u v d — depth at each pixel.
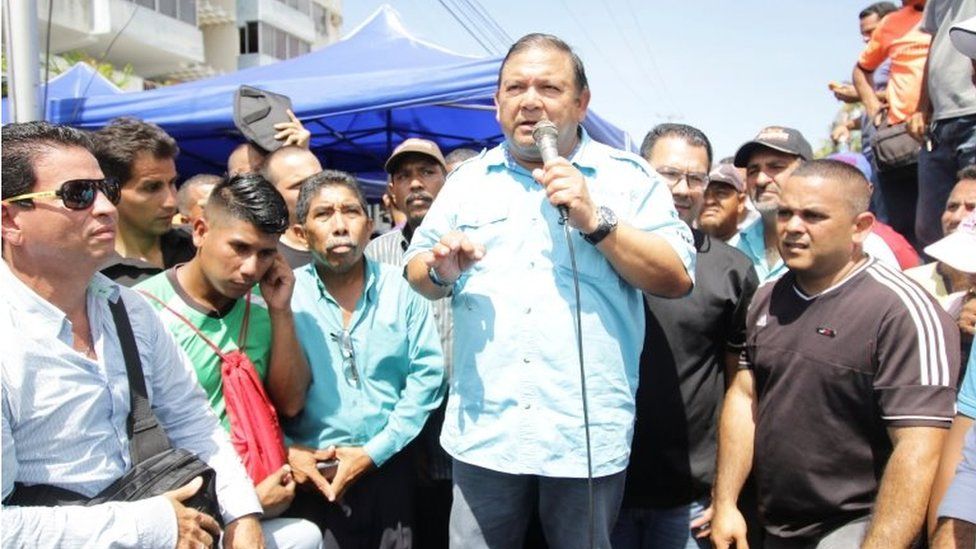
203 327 2.56
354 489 2.80
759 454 2.46
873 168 4.79
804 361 2.31
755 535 2.69
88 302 1.96
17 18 3.45
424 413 2.88
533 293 2.09
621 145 7.04
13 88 3.45
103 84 6.93
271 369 2.63
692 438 2.76
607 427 2.09
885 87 5.31
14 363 1.74
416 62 5.75
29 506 1.75
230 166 4.30
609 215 1.96
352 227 2.81
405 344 2.91
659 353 2.74
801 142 3.37
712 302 2.74
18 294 1.79
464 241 2.01
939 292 3.10
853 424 2.27
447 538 3.18
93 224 1.81
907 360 2.14
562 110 2.10
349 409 2.78
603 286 2.10
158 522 1.83
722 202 3.62
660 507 2.78
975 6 3.31
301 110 5.23
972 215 2.40
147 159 2.99
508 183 2.20
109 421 1.93
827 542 2.30
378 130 7.30
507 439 2.08
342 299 2.90
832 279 2.33
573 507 2.13
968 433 1.77
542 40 2.13
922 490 2.05
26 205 1.77
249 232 2.44
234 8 25.62
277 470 2.49
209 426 2.25
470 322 2.16
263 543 2.22
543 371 2.07
